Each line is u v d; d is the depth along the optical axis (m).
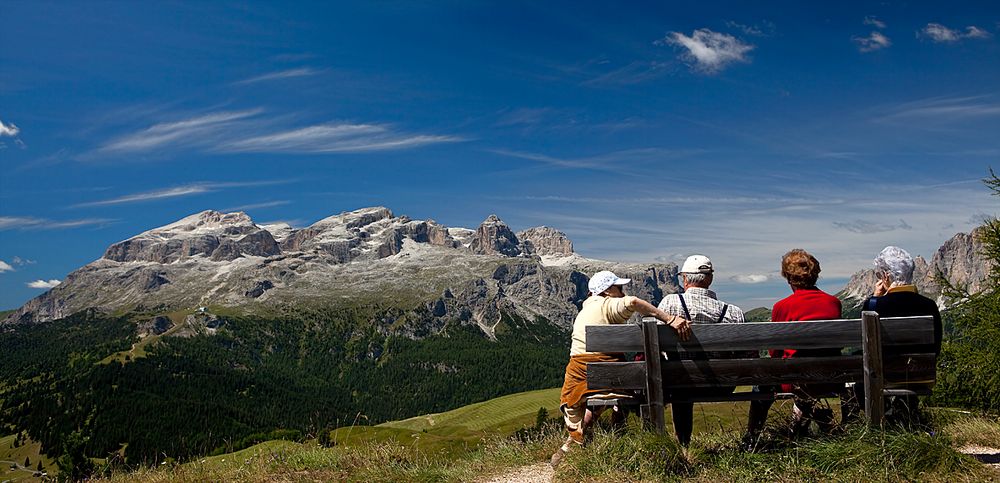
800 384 7.53
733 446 8.10
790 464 7.14
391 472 9.09
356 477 8.97
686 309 8.11
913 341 7.38
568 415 8.45
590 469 7.51
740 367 7.41
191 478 9.85
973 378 13.98
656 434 7.42
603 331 7.51
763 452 7.70
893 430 7.26
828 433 7.77
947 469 6.73
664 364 7.45
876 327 7.29
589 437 8.38
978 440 9.16
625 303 7.87
